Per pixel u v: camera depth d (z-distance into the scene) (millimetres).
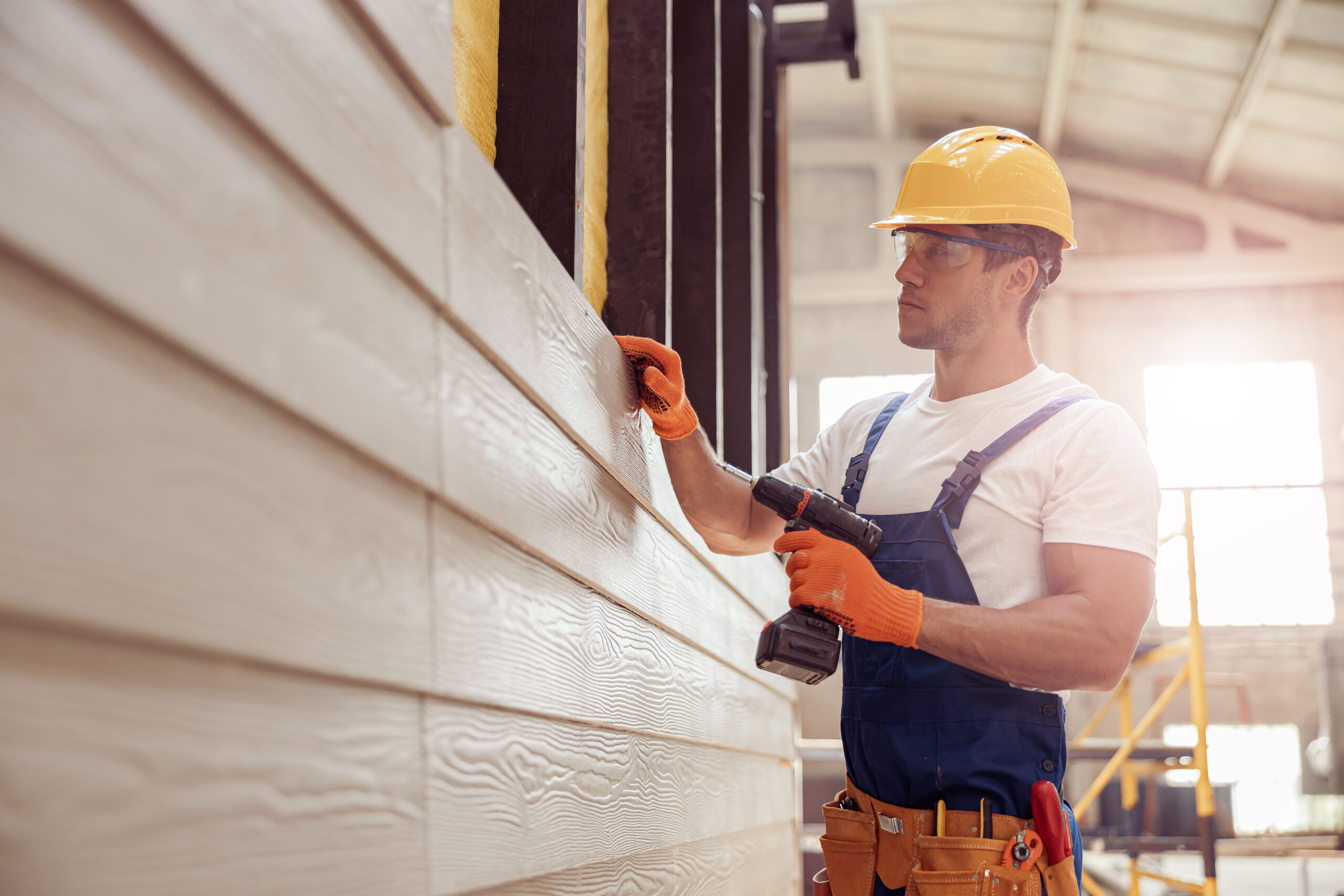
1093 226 11172
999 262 1502
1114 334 11000
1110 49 9320
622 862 1342
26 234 409
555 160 1488
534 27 1528
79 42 442
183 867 502
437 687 776
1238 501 10430
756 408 3309
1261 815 9977
